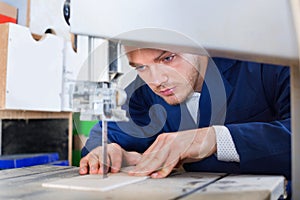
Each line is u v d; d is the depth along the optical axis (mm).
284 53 523
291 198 629
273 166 737
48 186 602
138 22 522
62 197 519
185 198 498
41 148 1582
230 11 507
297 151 590
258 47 519
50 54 1226
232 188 557
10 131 1562
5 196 528
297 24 487
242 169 754
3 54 1083
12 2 1290
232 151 737
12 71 1097
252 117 1008
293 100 586
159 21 520
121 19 524
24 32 1135
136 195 523
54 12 1348
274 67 959
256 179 641
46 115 1323
